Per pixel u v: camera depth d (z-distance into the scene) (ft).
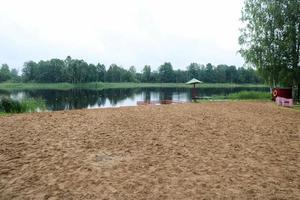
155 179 20.57
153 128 38.83
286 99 74.33
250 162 24.76
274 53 96.84
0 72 398.42
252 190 18.81
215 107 67.97
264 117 52.08
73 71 362.33
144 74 443.73
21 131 35.09
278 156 26.71
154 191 18.52
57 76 366.02
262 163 24.54
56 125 39.45
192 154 26.94
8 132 34.40
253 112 59.47
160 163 24.21
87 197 17.57
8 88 284.82
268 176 21.44
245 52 105.29
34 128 37.04
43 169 22.35
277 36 97.14
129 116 49.26
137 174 21.57
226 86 347.97
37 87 310.04
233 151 28.19
